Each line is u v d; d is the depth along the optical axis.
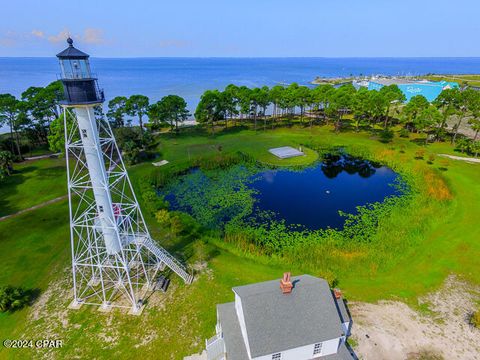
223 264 33.38
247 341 20.08
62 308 27.52
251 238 38.09
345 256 34.38
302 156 67.81
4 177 50.44
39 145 68.38
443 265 33.19
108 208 25.78
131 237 29.81
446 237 37.78
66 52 20.47
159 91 181.75
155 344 24.23
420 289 29.97
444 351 23.77
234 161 63.91
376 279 31.27
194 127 88.56
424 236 38.09
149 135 70.00
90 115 22.72
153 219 41.91
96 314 26.91
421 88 128.50
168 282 30.62
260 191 52.25
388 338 24.72
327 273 30.16
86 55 21.33
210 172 59.59
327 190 52.62
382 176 58.41
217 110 80.00
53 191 48.59
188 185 54.12
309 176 58.56
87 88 21.83
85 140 23.31
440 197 46.62
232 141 75.62
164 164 60.97
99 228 27.72
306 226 41.31
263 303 21.02
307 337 20.22
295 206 47.00
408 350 23.80
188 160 62.53
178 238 37.97
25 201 45.56
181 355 23.39
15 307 27.47
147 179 53.91
